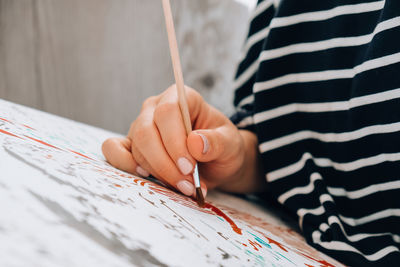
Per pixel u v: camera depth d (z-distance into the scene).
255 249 0.22
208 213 0.27
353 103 0.39
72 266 0.12
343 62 0.43
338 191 0.42
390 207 0.38
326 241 0.35
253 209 0.43
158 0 0.91
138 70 0.91
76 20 0.81
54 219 0.14
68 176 0.19
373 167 0.38
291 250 0.28
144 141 0.29
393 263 0.32
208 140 0.28
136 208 0.19
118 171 0.29
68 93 0.83
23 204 0.14
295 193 0.42
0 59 0.74
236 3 1.01
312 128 0.44
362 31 0.42
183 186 0.28
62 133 0.36
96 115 0.86
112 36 0.86
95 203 0.17
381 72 0.37
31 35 0.77
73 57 0.82
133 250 0.14
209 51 0.98
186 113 0.29
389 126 0.37
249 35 0.56
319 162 0.44
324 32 0.44
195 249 0.17
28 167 0.18
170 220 0.20
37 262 0.11
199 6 0.94
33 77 0.78
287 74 0.46
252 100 0.53
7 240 0.11
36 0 0.77
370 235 0.37
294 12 0.46
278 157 0.45
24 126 0.30
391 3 0.37
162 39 0.93
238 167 0.35
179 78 0.29
